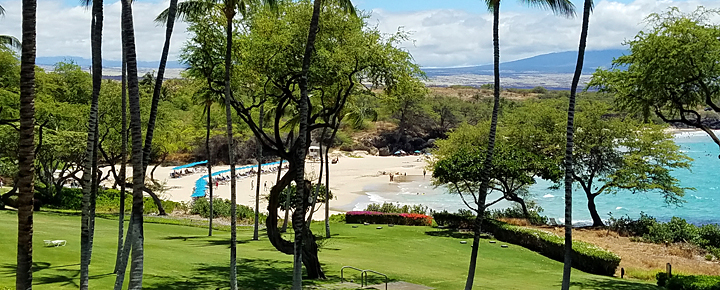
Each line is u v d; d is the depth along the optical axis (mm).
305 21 21000
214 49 20859
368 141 131000
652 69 22641
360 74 21828
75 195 49938
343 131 130875
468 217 38250
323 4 20984
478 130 51531
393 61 20797
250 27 22281
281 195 37406
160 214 45719
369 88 23344
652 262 29047
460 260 27453
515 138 45844
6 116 39781
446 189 80375
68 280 16688
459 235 35344
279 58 20422
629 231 38812
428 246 31203
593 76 26953
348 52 20625
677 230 36469
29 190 9258
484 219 37250
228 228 38656
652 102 24375
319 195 42250
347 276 21266
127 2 11617
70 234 26406
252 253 25984
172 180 83625
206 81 25016
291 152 20578
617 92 26062
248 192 73812
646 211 61969
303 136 16547
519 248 31531
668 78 22281
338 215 45938
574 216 59156
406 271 23188
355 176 96312
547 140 44062
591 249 26922
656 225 37688
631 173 41688
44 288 15398
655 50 22391
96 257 21125
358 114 32969
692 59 21906
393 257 27234
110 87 45000
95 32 14008
